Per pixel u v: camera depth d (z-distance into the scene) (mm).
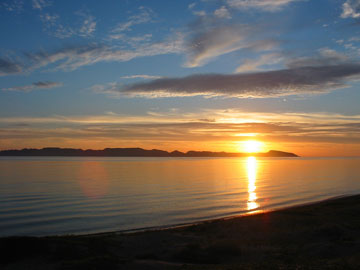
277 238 20516
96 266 13234
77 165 172000
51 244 15656
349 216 28688
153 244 18891
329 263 14148
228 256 16500
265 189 63344
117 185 69188
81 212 36938
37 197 49125
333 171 131250
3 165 160250
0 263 13656
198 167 168125
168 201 46219
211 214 36156
